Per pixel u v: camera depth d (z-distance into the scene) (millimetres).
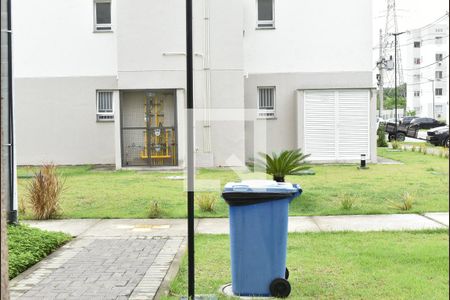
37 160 21781
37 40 21688
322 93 20859
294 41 21594
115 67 21656
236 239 5625
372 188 13789
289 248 7719
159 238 8695
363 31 21453
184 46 19328
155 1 19266
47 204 10570
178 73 19391
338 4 21422
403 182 14984
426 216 10242
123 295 5762
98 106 21875
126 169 19234
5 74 8844
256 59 21719
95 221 10266
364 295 5605
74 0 21641
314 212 10781
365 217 10250
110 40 21656
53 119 21766
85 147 21766
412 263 6820
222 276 6453
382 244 7910
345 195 11938
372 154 20891
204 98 19250
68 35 21688
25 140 21766
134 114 19938
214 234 8898
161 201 12266
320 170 18312
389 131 38500
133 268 6867
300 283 6055
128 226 9750
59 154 21766
